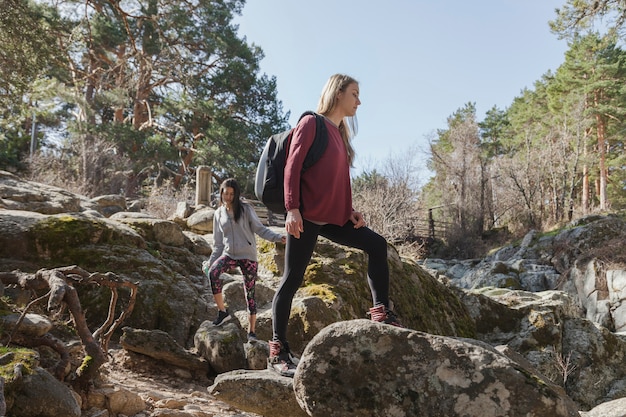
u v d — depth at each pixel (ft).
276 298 9.62
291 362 9.64
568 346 26.07
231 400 9.21
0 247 19.86
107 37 95.45
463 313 25.99
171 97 105.60
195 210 40.01
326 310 19.38
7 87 42.78
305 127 9.25
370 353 8.02
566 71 133.80
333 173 9.28
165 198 61.98
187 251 26.17
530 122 161.48
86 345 12.24
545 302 27.61
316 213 9.23
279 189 9.55
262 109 111.75
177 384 16.05
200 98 104.27
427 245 107.24
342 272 22.40
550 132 132.36
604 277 63.26
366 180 83.41
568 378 25.05
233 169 100.42
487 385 7.41
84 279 13.73
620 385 25.03
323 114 9.94
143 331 16.92
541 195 120.67
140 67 102.99
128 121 116.06
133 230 23.75
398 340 8.02
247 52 108.17
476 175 126.31
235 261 18.10
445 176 136.26
